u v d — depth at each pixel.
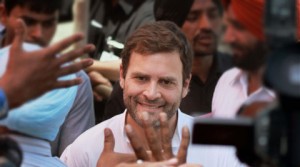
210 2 4.29
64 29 4.65
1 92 2.17
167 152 2.77
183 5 4.35
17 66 2.23
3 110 2.19
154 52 3.29
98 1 4.81
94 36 4.77
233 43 3.90
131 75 3.31
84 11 4.73
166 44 3.29
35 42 3.68
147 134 2.76
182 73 3.35
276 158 1.78
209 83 4.29
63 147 4.04
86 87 4.07
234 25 3.92
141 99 3.30
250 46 3.82
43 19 3.68
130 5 4.77
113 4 4.78
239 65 3.85
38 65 2.24
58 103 3.08
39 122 3.02
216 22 4.28
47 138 3.12
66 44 2.26
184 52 3.34
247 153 1.90
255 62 3.80
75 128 4.05
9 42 3.69
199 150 3.39
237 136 1.91
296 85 1.71
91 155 3.51
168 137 2.78
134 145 2.75
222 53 4.29
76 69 2.31
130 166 2.65
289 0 1.85
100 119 4.52
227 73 3.91
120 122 3.49
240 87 3.84
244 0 3.80
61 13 4.38
